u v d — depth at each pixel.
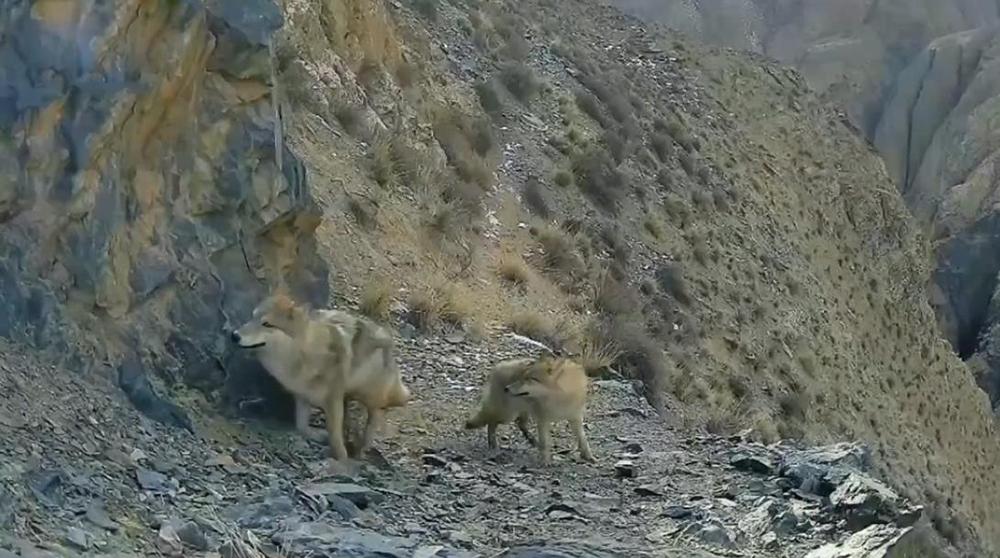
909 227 48.44
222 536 7.20
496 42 32.78
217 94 10.51
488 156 25.70
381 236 17.56
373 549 7.52
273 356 9.41
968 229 75.38
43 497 6.82
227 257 10.41
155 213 9.90
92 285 9.09
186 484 8.05
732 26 99.56
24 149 8.87
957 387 45.75
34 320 8.67
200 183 10.32
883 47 101.44
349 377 9.69
